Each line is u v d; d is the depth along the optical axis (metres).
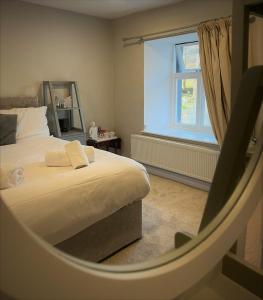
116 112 4.44
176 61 3.98
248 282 0.84
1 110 3.15
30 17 3.39
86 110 4.13
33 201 1.48
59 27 3.65
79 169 1.92
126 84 4.16
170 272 0.52
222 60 2.78
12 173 1.59
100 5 3.43
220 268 0.88
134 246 2.11
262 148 0.71
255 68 0.76
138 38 3.80
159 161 3.71
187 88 3.87
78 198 1.67
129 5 3.42
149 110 3.98
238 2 0.86
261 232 1.13
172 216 2.60
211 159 3.08
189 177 3.43
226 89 2.82
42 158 2.33
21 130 3.16
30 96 3.52
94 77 4.14
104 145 4.16
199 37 2.97
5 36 3.24
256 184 0.67
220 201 0.78
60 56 3.73
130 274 0.47
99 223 1.85
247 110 0.77
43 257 0.37
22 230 0.35
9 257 0.34
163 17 3.45
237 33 0.88
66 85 3.87
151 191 3.25
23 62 3.43
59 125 3.67
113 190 1.87
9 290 0.34
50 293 0.38
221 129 2.94
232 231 0.64
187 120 3.95
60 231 1.56
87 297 0.42
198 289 0.81
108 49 4.23
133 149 4.07
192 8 3.11
